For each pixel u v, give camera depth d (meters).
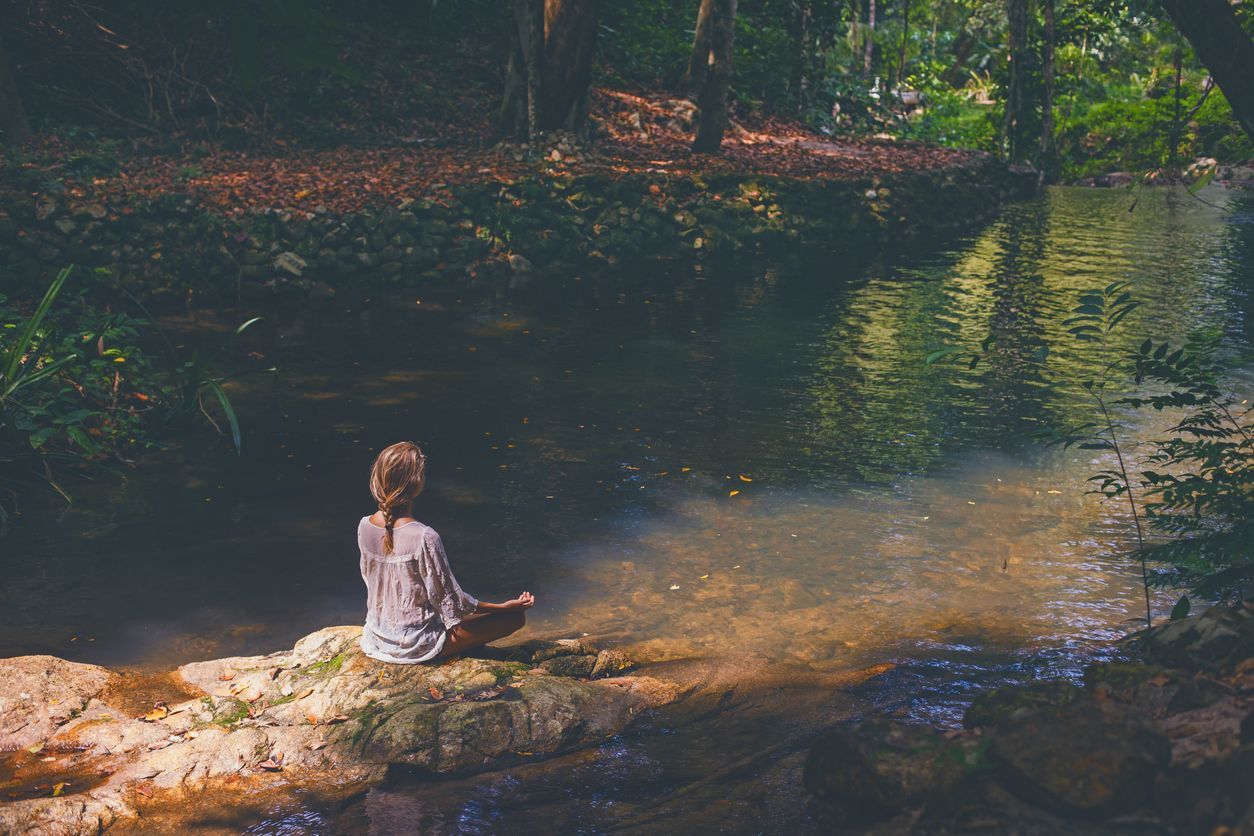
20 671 4.64
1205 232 19.44
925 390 9.72
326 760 4.08
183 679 4.76
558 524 6.70
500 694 4.39
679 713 4.45
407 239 14.44
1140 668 3.78
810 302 13.53
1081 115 37.41
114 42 17.12
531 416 8.88
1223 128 27.64
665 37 25.95
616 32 25.14
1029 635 5.14
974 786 3.15
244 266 13.20
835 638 5.16
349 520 6.79
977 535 6.50
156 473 7.55
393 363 10.41
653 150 20.19
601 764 4.04
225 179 14.95
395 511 4.56
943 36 47.06
